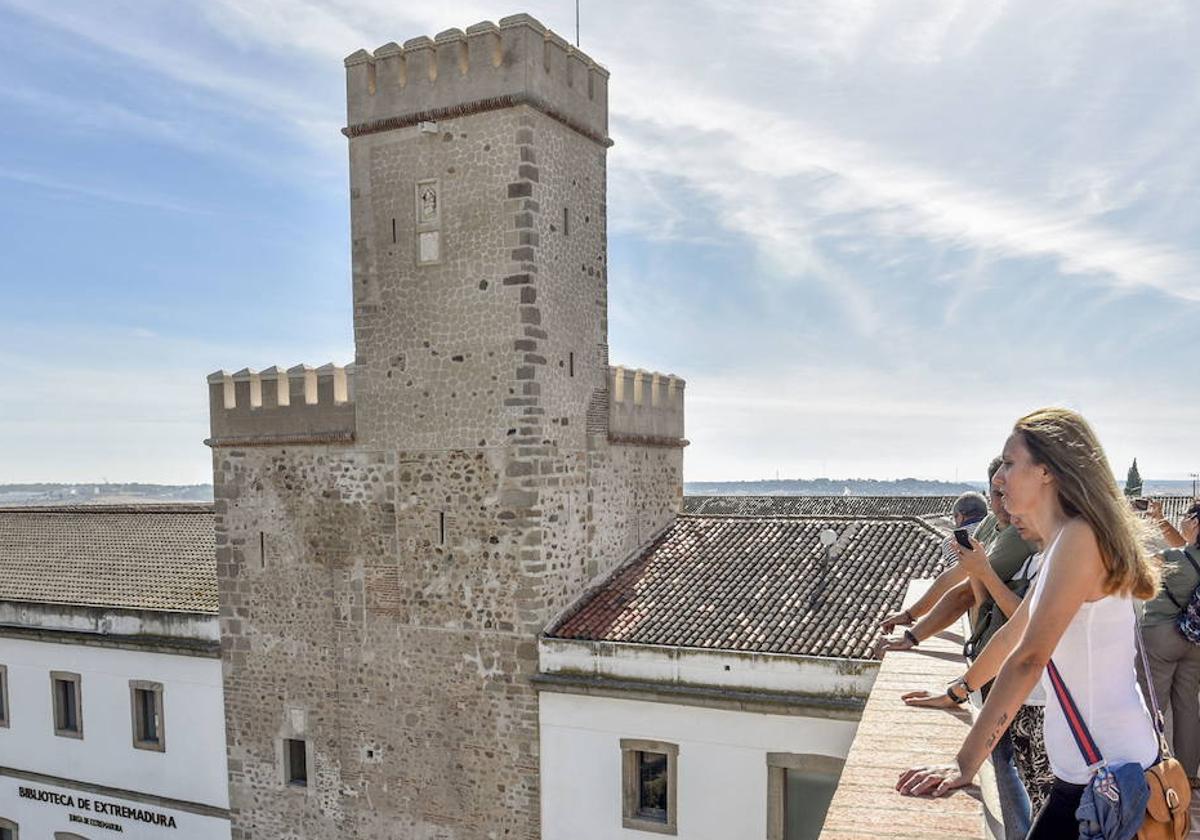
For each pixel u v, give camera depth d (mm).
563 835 17406
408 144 18750
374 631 19078
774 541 20969
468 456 18172
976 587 6348
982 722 3418
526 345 17672
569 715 17281
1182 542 7266
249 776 20547
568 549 18875
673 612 18000
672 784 16391
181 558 26203
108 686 22656
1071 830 3432
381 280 19031
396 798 18938
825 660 15227
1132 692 3467
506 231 17812
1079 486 3422
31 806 23953
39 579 25938
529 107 17656
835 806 4398
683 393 24516
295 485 19844
